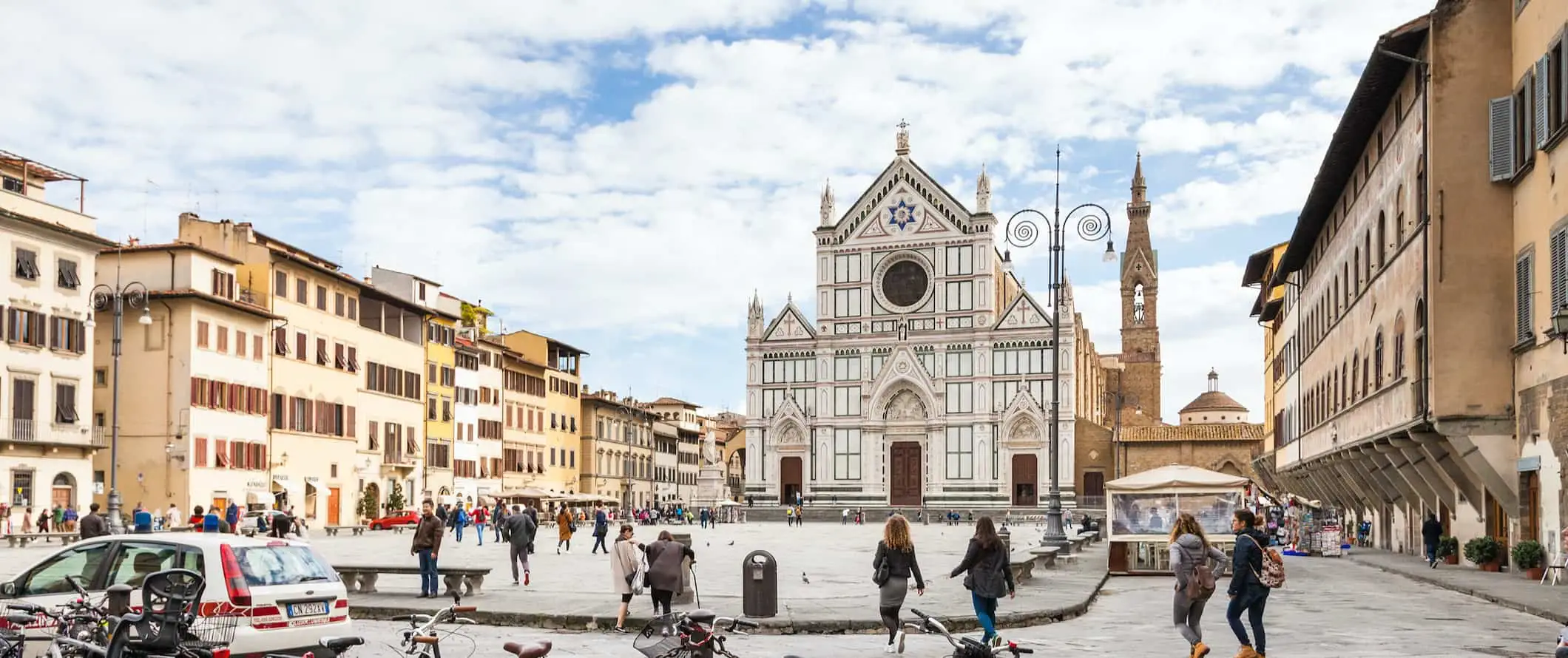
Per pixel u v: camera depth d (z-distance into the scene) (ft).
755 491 440.45
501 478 393.09
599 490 477.36
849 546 212.02
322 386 296.10
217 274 260.21
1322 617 92.68
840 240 440.45
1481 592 106.63
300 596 58.80
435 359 354.95
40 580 59.93
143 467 246.68
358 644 44.62
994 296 429.38
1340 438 186.09
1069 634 82.38
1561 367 107.45
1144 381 578.66
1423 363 128.16
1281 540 214.90
